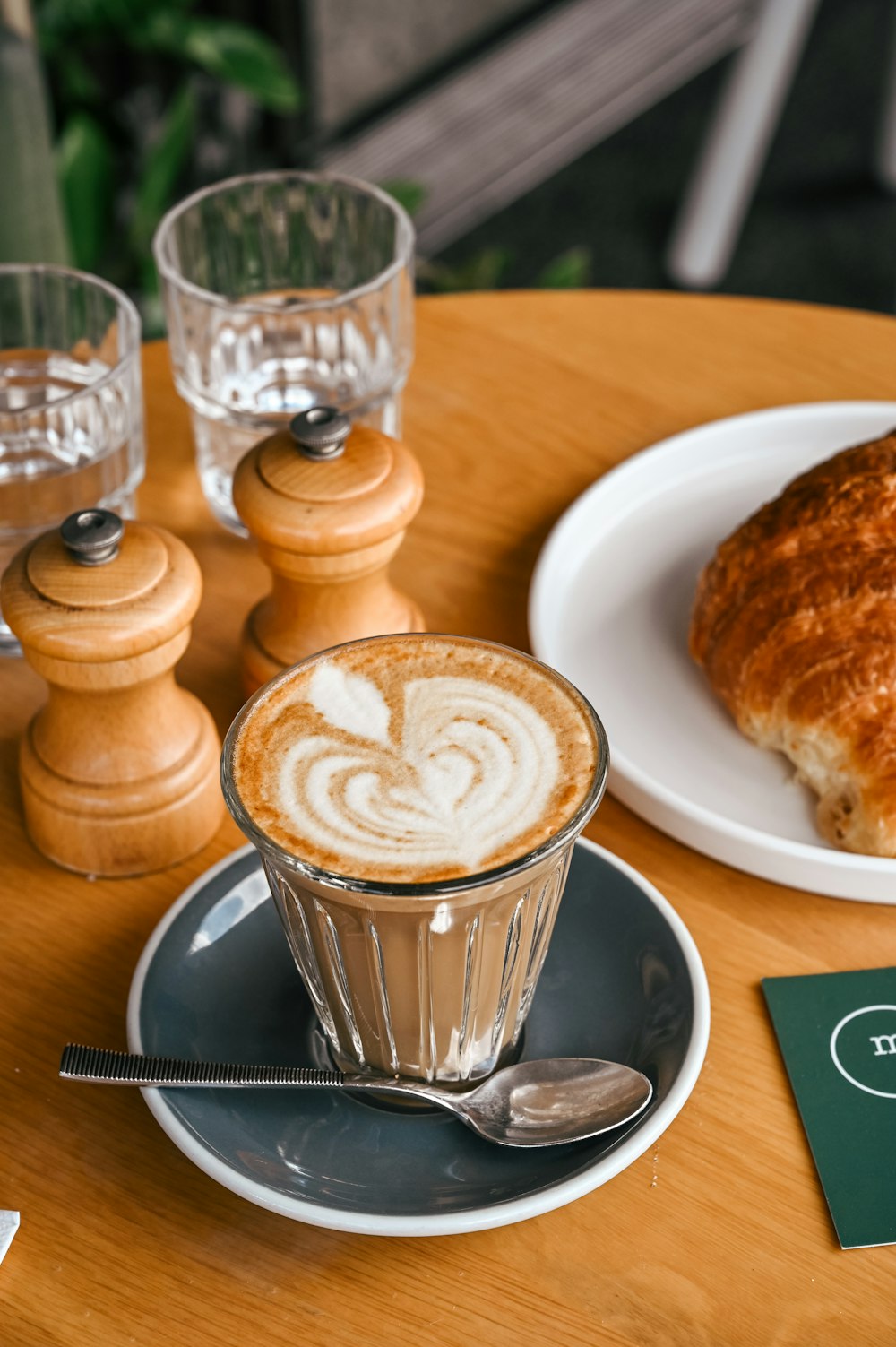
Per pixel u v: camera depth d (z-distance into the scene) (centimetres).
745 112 230
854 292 246
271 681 56
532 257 251
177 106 186
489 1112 55
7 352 90
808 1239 55
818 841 72
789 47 224
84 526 63
